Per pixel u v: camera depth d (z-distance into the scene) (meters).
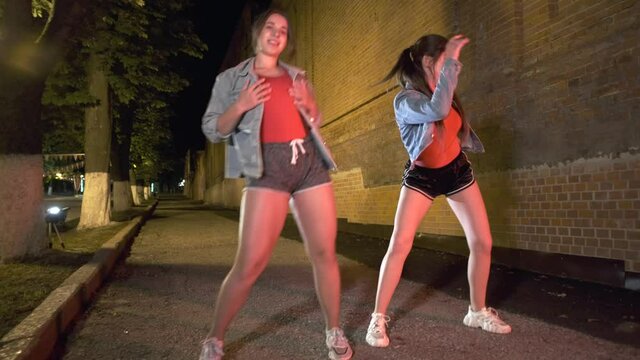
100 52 12.04
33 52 7.35
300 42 16.42
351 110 11.74
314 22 14.69
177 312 4.95
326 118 13.70
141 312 4.98
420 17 8.52
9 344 3.43
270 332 4.13
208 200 45.59
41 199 7.67
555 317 4.28
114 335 4.24
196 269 7.44
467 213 3.86
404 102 3.54
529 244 6.21
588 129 5.36
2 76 7.20
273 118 3.04
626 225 4.98
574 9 5.51
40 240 7.61
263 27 3.13
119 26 11.42
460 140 3.96
